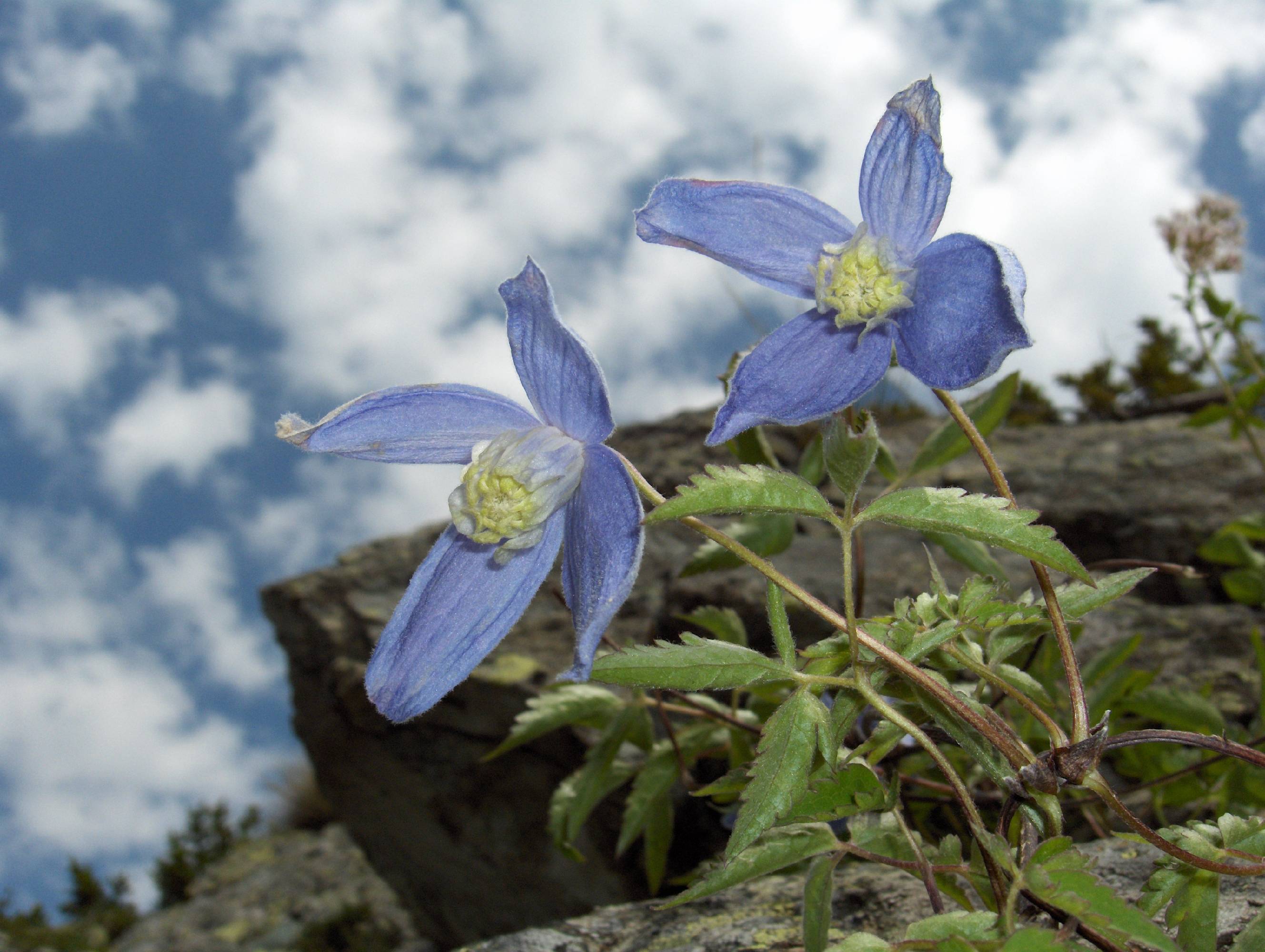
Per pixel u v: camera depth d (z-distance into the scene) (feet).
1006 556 1.83
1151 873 0.91
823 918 0.79
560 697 1.18
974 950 0.68
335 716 2.42
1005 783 0.77
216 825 5.97
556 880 2.00
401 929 3.89
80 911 6.25
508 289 0.77
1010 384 1.09
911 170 0.79
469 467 0.79
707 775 1.63
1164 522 1.97
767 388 0.79
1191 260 1.65
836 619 0.76
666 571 2.12
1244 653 1.63
